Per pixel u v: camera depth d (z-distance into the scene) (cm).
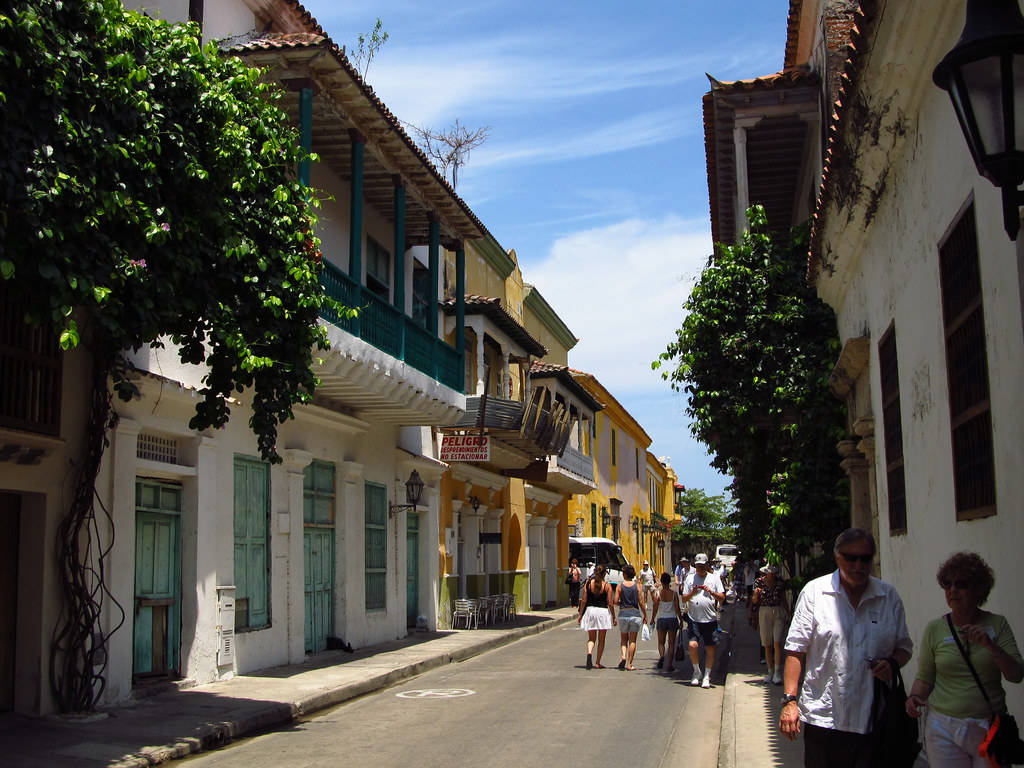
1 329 941
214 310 942
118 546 1101
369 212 1934
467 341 2519
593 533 4391
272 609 1459
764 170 1858
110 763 829
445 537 2381
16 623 1003
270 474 1471
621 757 922
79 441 1051
